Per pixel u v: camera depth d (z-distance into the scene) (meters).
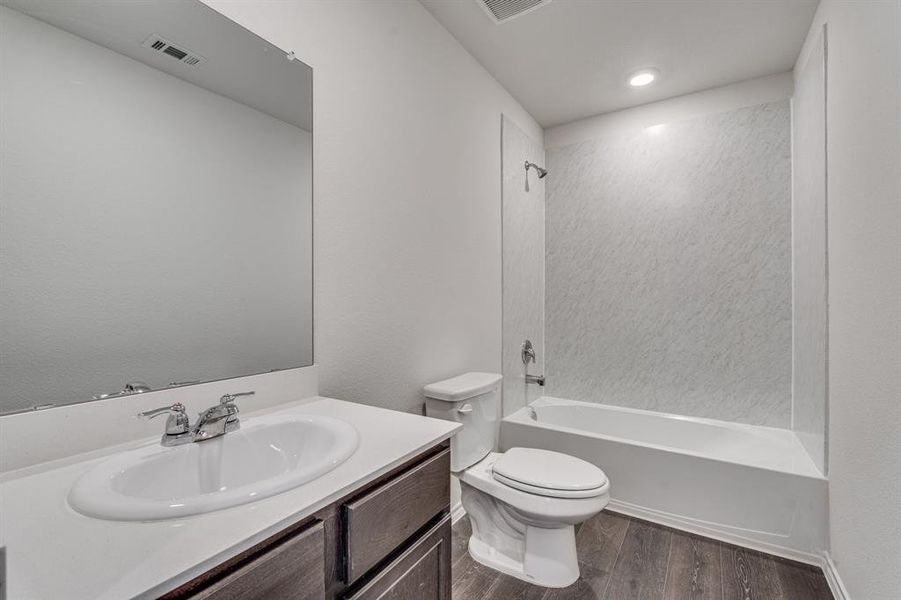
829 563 1.69
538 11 1.96
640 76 2.54
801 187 2.27
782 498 1.86
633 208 2.95
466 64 2.25
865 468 1.31
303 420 1.05
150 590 0.47
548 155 3.26
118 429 0.89
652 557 1.85
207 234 1.07
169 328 0.99
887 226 1.15
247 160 1.17
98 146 0.88
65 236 0.83
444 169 2.05
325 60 1.41
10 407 0.76
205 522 0.60
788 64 2.41
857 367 1.39
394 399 1.70
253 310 1.17
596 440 2.32
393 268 1.71
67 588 0.46
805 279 2.18
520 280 2.89
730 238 2.64
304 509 0.65
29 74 0.79
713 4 1.91
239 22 1.16
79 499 0.63
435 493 0.99
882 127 1.18
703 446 2.60
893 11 1.10
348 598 0.76
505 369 2.69
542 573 1.65
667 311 2.84
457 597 1.60
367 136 1.58
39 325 0.79
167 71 1.00
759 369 2.56
